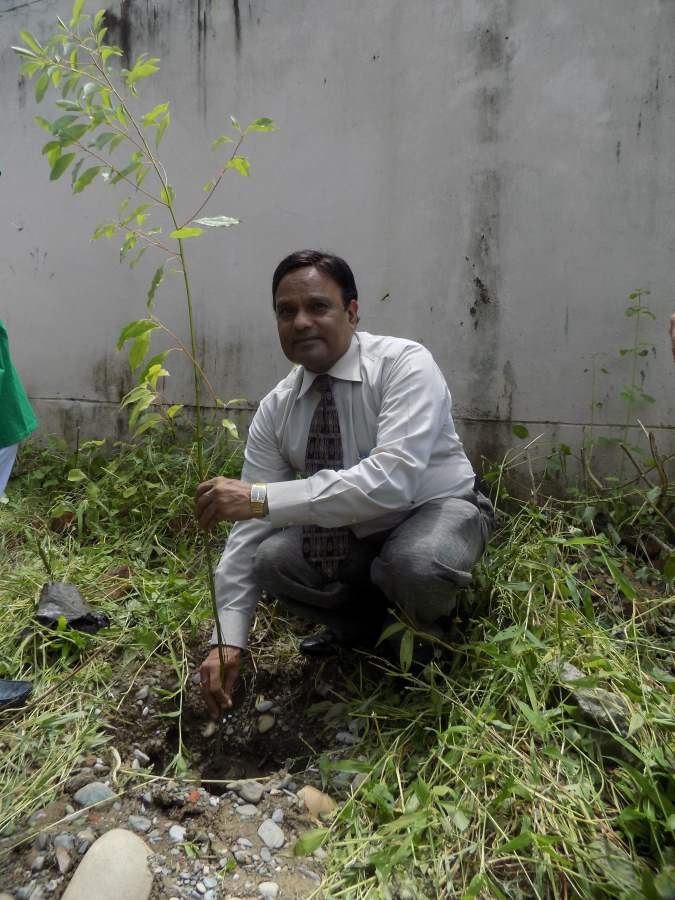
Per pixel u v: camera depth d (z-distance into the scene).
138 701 2.03
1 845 1.53
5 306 4.30
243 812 1.62
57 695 2.04
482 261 3.05
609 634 1.97
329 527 1.86
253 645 2.27
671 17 2.70
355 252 3.30
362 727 1.87
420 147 3.13
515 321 3.01
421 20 3.08
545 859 1.36
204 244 3.66
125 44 3.77
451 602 1.88
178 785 1.71
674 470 2.80
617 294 2.85
